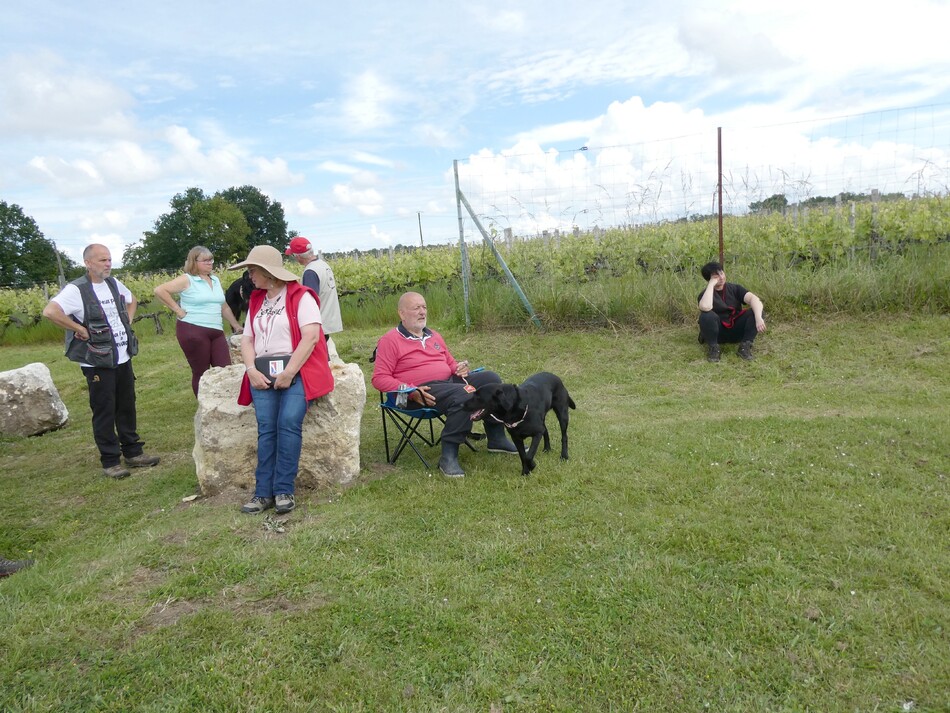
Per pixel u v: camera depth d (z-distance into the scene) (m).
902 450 4.21
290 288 3.90
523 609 2.71
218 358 5.70
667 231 10.11
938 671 2.23
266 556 3.22
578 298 8.55
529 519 3.54
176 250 66.88
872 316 7.48
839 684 2.21
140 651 2.55
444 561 3.14
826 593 2.69
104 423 4.70
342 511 3.77
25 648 2.56
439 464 4.39
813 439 4.51
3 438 6.19
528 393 4.13
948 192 8.57
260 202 75.12
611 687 2.26
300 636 2.60
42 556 3.46
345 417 4.23
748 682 2.25
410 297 4.58
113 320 4.68
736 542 3.14
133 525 3.80
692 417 5.39
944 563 2.85
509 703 2.22
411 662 2.43
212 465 4.13
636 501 3.68
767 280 7.94
